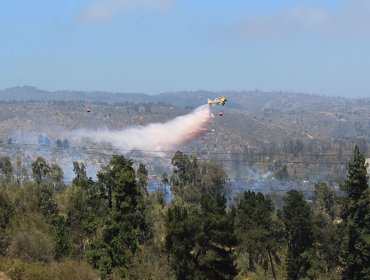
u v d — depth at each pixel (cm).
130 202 5581
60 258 5797
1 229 5872
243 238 7106
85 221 6475
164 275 4853
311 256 7294
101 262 5394
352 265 6381
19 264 4925
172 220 4838
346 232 6662
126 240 5469
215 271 4741
